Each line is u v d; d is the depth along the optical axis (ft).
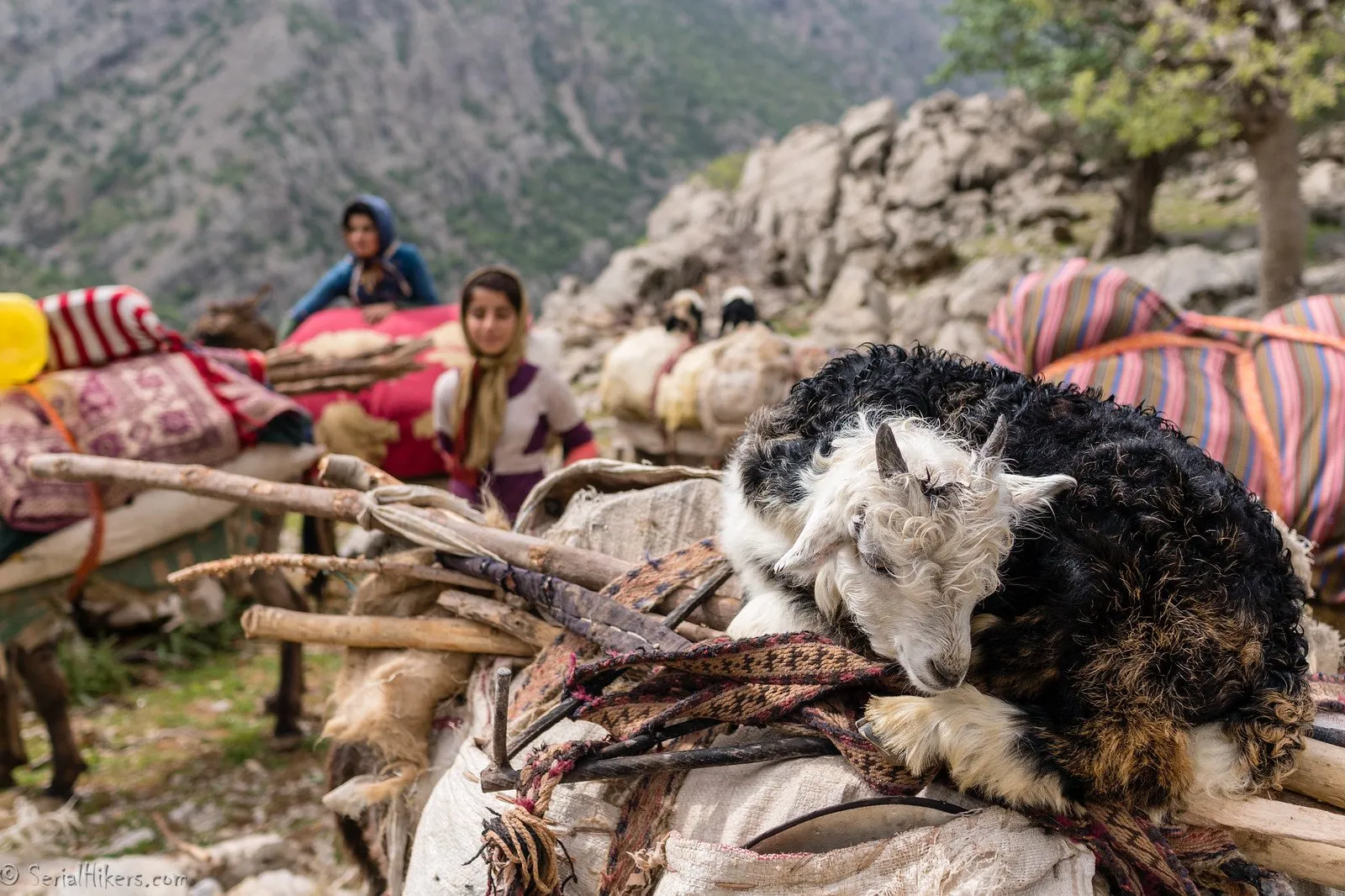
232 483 9.73
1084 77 39.88
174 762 16.70
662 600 7.92
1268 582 6.30
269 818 14.93
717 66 470.80
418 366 19.52
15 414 14.58
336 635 8.96
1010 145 68.23
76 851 13.98
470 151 345.72
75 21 355.15
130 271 247.70
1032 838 6.06
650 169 378.73
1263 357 12.11
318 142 308.60
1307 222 57.98
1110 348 12.51
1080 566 5.96
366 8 393.29
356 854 10.57
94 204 275.80
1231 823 6.12
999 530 5.69
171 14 360.89
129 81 336.08
